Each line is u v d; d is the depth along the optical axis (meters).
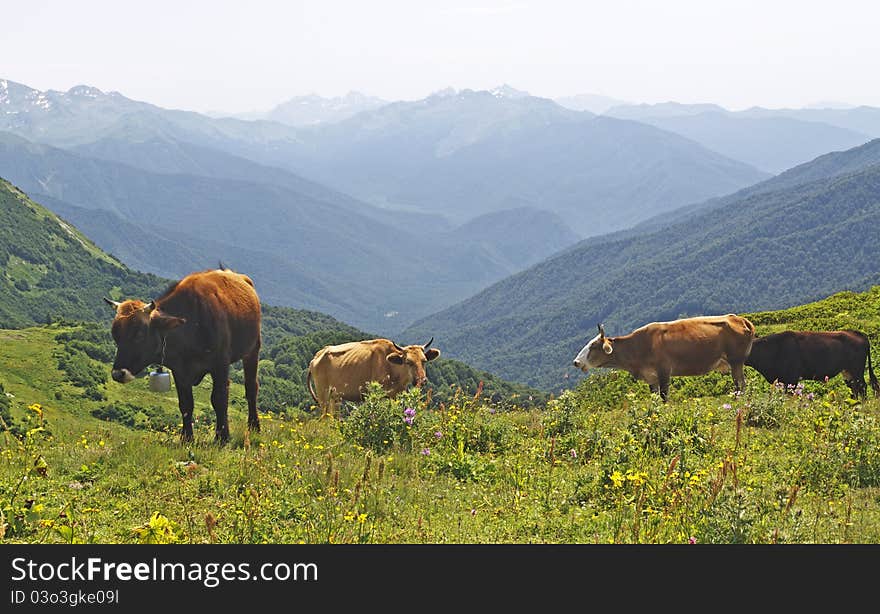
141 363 14.24
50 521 8.56
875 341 30.12
